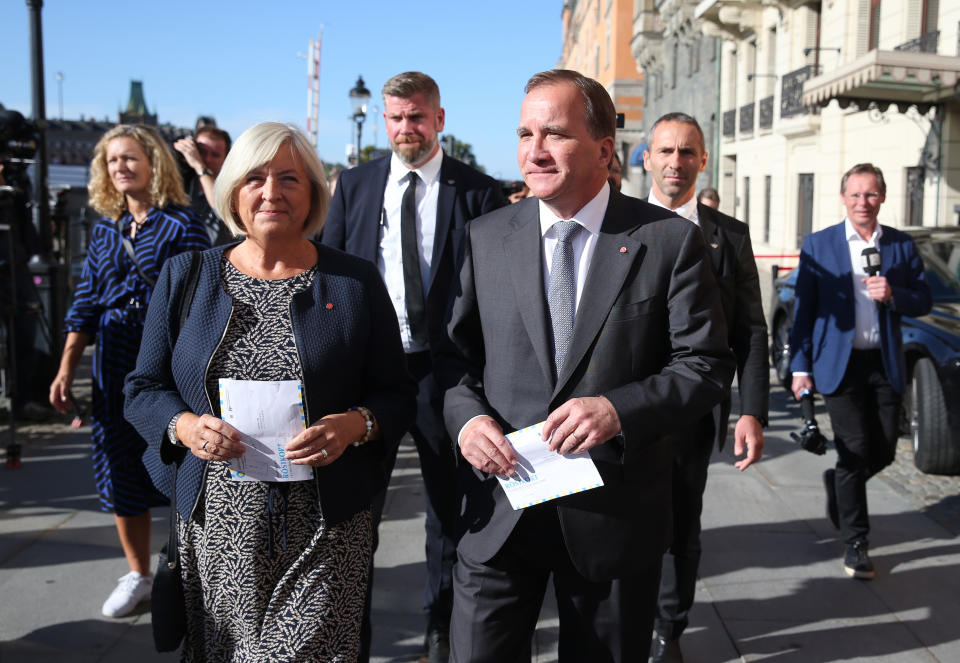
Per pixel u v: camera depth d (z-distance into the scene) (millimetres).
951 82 9844
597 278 2199
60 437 6715
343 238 3619
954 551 4484
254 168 2242
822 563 4355
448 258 3465
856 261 4211
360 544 2342
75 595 3906
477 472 2334
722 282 3225
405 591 4039
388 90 3424
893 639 3588
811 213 16922
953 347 5652
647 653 2301
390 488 5613
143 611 3742
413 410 2459
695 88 26797
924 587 4062
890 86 10484
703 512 5102
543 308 2236
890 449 4180
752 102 20750
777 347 9352
